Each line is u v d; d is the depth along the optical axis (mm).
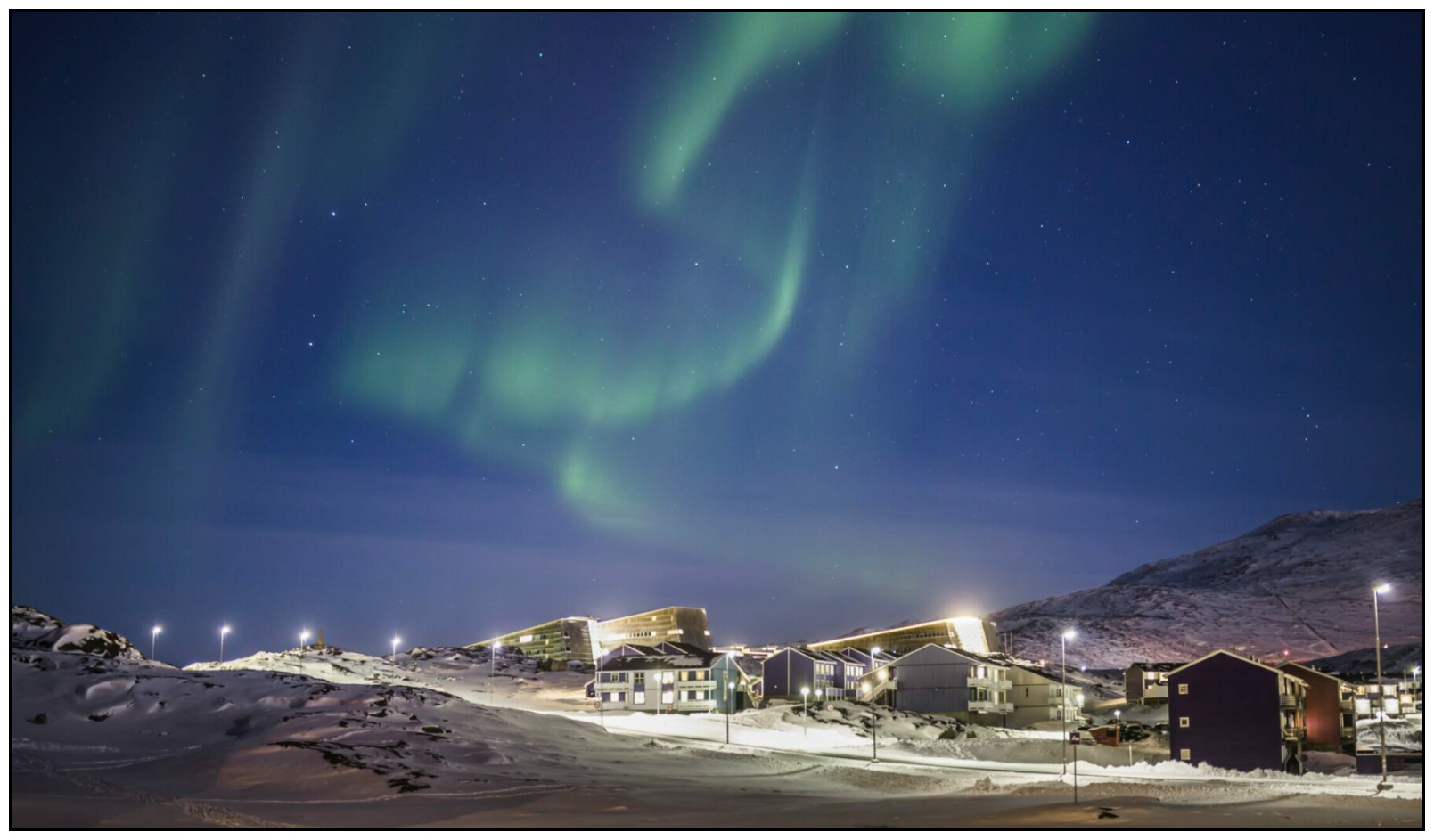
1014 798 59812
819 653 159375
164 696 87250
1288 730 81312
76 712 81750
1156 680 131500
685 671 120438
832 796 62594
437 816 51250
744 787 66938
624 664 123062
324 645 176375
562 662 178375
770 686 144750
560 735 87438
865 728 105625
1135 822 48656
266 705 85875
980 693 124750
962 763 83812
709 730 101125
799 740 97438
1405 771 80000
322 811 52562
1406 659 184250
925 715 121062
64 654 102125
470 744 76188
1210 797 58531
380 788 59438
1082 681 158875
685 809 55188
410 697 91375
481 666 170375
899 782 69500
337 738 73625
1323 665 191500
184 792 58625
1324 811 53094
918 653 128375
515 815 51781
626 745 87188
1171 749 82000
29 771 57438
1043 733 112188
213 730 80000
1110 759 87188
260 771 62344
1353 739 96500
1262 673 80688
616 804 56688
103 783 57156
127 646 120250
